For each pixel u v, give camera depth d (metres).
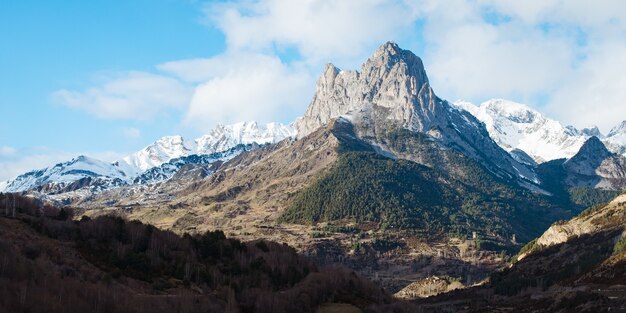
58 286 192.12
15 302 174.38
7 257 198.38
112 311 188.00
